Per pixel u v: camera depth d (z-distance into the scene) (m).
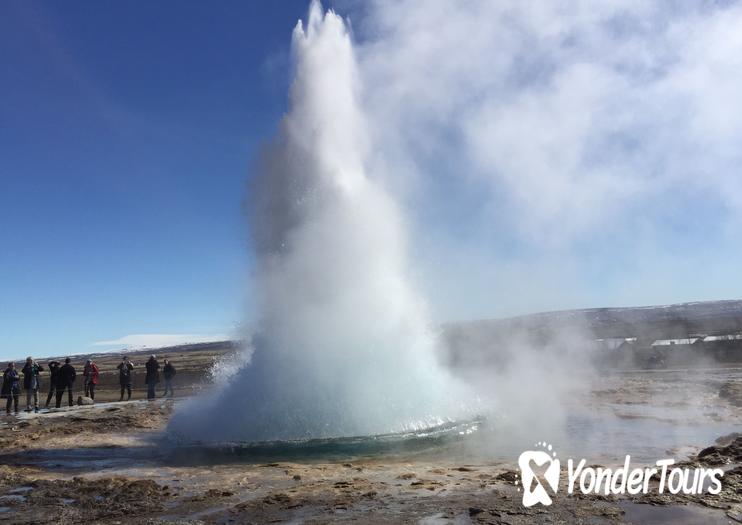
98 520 5.35
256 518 5.18
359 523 4.82
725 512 4.64
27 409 16.19
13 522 5.39
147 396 19.55
